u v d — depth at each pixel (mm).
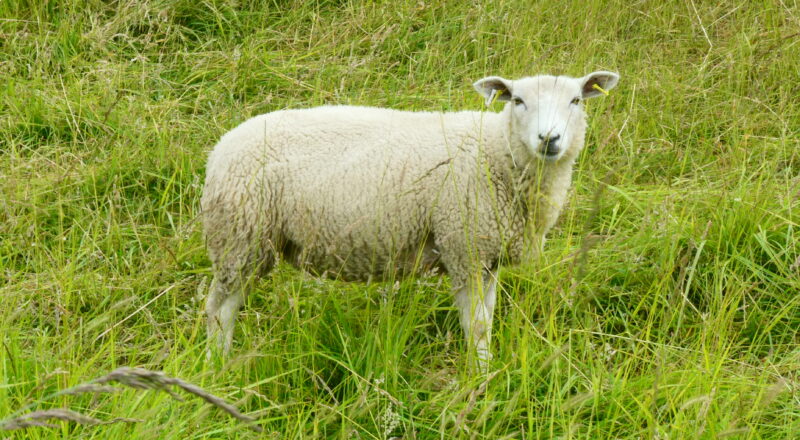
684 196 5004
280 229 4027
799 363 3793
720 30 6922
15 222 4496
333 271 4141
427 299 4355
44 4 6570
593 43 6449
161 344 3803
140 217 5078
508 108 4113
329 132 4027
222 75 6293
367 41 6664
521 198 4027
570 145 4066
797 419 3469
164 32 6594
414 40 6703
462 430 3189
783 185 5105
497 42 6582
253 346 3711
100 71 6023
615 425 3414
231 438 3162
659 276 4383
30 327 3971
